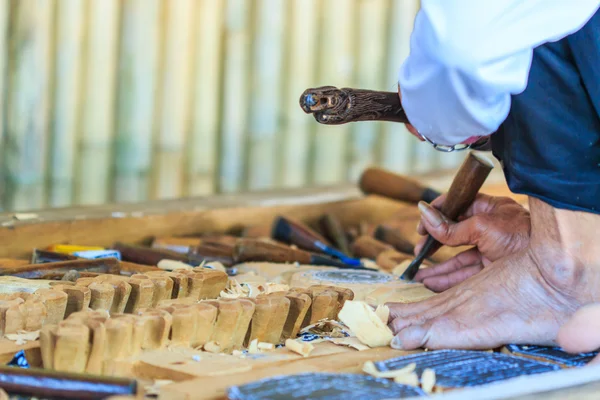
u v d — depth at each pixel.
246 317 1.43
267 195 3.21
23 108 4.41
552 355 1.46
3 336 1.40
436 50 1.32
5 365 1.22
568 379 1.17
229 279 1.83
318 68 5.31
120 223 2.53
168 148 4.86
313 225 3.16
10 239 2.22
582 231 1.50
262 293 1.70
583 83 1.46
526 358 1.40
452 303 1.57
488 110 1.40
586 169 1.50
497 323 1.50
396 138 5.61
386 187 3.20
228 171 5.08
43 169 4.50
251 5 5.02
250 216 2.96
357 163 5.52
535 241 1.55
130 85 4.68
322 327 1.63
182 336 1.36
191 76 4.89
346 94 1.49
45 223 2.31
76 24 4.47
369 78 5.49
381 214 3.36
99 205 2.75
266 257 2.28
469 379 1.26
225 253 2.29
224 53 4.98
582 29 1.43
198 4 4.84
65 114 4.52
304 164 5.35
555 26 1.34
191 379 1.25
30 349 1.33
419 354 1.40
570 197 1.49
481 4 1.30
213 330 1.41
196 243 2.50
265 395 1.12
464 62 1.30
